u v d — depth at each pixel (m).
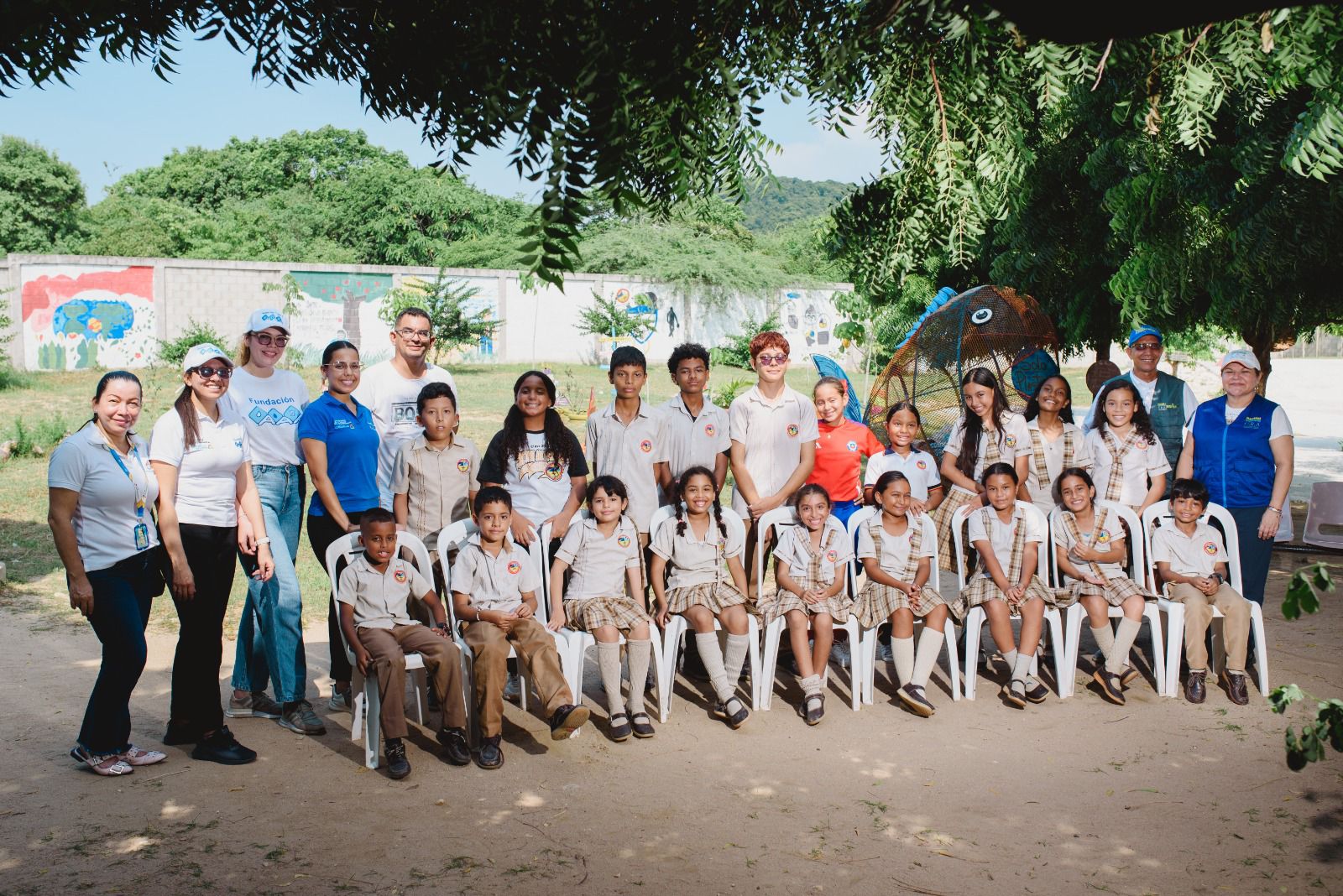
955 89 2.99
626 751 5.14
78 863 3.86
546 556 5.70
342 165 47.25
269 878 3.78
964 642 6.28
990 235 10.12
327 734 5.33
